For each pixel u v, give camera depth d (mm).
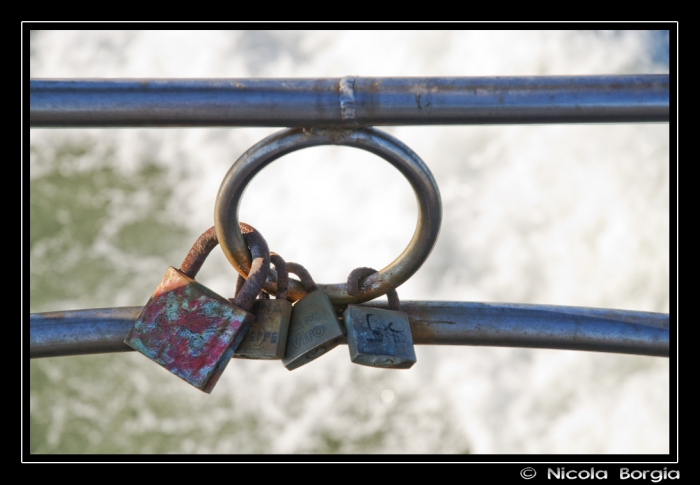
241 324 1544
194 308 1561
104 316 1604
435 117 1380
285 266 1648
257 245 1590
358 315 1591
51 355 1599
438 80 1372
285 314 1598
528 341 1646
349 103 1349
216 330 1542
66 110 1357
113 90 1356
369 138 1412
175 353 1535
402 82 1363
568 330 1640
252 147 1436
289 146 1421
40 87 1352
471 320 1642
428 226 1512
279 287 1638
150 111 1361
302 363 1606
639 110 1398
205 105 1355
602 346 1656
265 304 1607
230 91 1356
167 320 1558
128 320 1600
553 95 1382
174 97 1355
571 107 1389
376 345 1556
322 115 1362
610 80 1394
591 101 1386
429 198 1467
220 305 1558
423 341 1652
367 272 1646
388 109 1364
